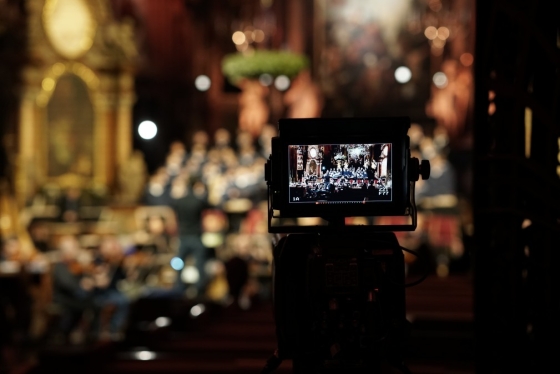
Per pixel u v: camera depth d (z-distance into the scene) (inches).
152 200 883.4
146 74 1091.3
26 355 503.2
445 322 283.4
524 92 154.5
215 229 756.0
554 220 154.2
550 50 149.6
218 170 920.3
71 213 932.6
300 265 133.3
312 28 1204.5
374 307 129.2
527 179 158.4
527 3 153.8
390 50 1198.9
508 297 164.2
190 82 1173.1
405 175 133.6
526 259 162.2
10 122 1016.2
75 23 1018.7
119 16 1061.8
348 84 1203.9
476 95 163.0
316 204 134.1
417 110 1186.0
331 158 134.0
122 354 265.3
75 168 1021.2
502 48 161.3
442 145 1063.6
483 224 166.1
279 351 134.0
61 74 1025.5
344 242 129.7
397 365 133.6
